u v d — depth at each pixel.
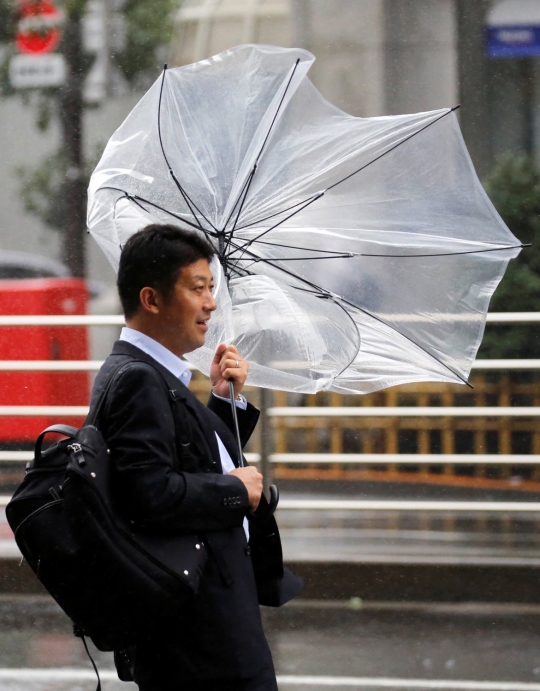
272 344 8.77
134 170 8.26
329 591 16.20
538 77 24.66
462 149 8.87
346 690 12.70
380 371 9.05
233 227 8.62
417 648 14.14
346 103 25.12
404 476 23.94
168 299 7.40
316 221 8.87
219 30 26.33
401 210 8.86
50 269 29.83
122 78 29.30
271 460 16.98
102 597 6.94
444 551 16.97
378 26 24.91
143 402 6.99
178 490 6.90
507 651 14.01
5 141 29.94
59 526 6.96
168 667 7.23
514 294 23.19
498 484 23.41
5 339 22.73
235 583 7.29
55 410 16.91
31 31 29.41
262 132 8.59
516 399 23.84
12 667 13.52
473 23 24.72
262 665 7.29
